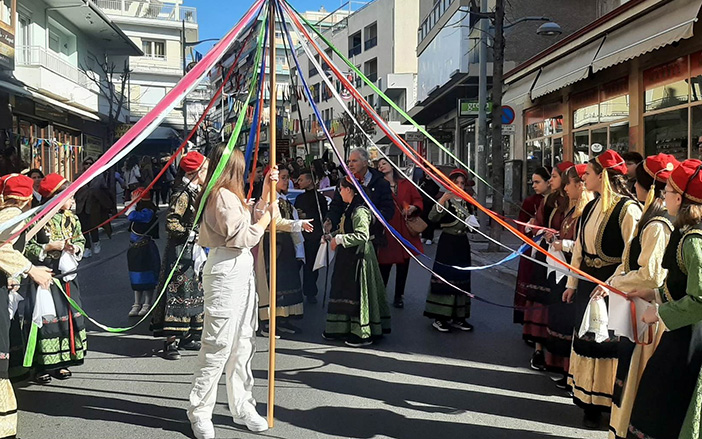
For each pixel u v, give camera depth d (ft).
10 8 53.67
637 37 28.58
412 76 123.65
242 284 12.05
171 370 16.48
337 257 19.33
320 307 24.47
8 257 11.33
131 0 147.23
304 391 15.05
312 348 18.79
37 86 58.70
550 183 17.25
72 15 72.79
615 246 12.41
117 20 137.90
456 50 58.34
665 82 33.22
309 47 13.80
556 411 13.98
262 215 12.68
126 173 72.28
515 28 56.39
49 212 10.71
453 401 14.49
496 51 36.94
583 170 15.07
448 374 16.46
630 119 36.86
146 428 12.69
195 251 17.47
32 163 63.41
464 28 56.54
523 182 54.34
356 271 18.92
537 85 41.06
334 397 14.65
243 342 12.35
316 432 12.64
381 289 19.84
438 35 68.59
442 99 73.15
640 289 10.32
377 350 18.63
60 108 68.54
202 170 17.43
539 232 17.03
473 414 13.74
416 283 29.86
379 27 150.10
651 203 10.59
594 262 12.67
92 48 86.53
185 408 13.80
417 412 13.79
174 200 17.46
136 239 21.66
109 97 85.92
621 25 30.42
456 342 19.60
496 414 13.76
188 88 10.97
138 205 21.71
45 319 15.02
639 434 9.34
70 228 15.85
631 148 36.68
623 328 10.49
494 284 29.60
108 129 81.41
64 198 9.85
